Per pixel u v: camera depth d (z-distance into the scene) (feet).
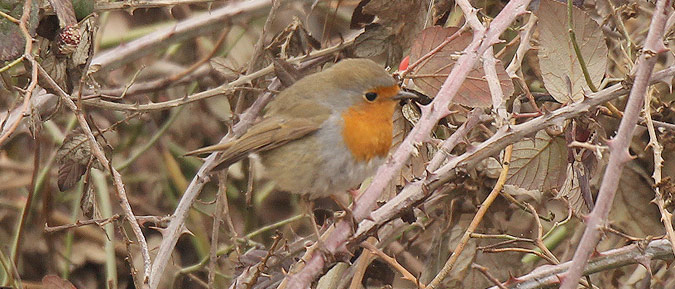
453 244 35.01
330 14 42.86
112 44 44.68
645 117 28.78
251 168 36.81
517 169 30.30
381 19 34.22
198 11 46.14
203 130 45.50
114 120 44.45
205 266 40.22
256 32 45.47
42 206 42.34
